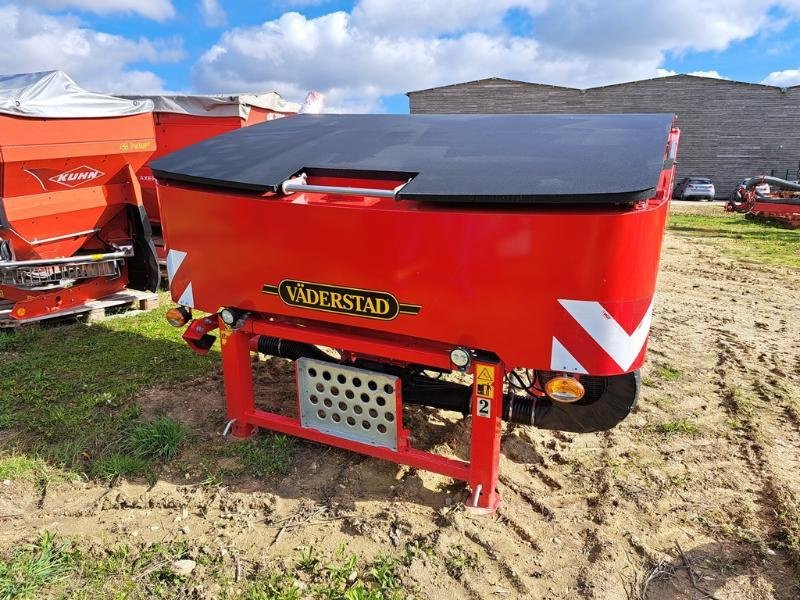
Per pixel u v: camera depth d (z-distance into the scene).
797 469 3.30
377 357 3.24
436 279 2.50
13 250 5.28
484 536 2.72
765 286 7.82
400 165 2.71
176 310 3.42
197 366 4.64
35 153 4.89
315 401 3.18
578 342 2.36
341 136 3.31
